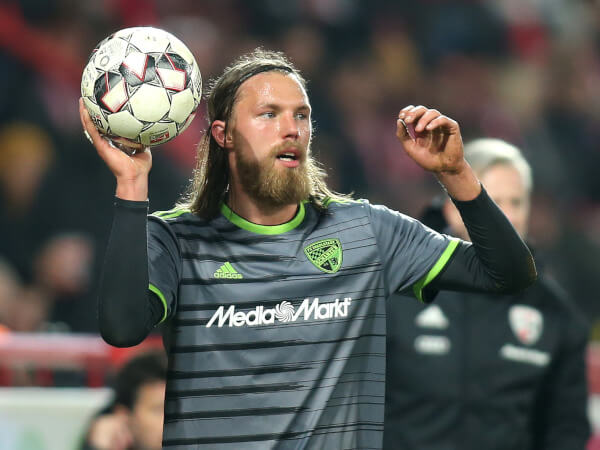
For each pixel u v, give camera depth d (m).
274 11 36.44
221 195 9.74
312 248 9.49
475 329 13.19
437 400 12.97
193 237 9.48
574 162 37.97
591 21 43.00
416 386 12.99
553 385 13.71
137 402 14.20
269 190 9.30
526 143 37.00
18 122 29.09
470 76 38.81
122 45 9.12
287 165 9.39
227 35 35.16
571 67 40.69
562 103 39.72
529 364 13.31
